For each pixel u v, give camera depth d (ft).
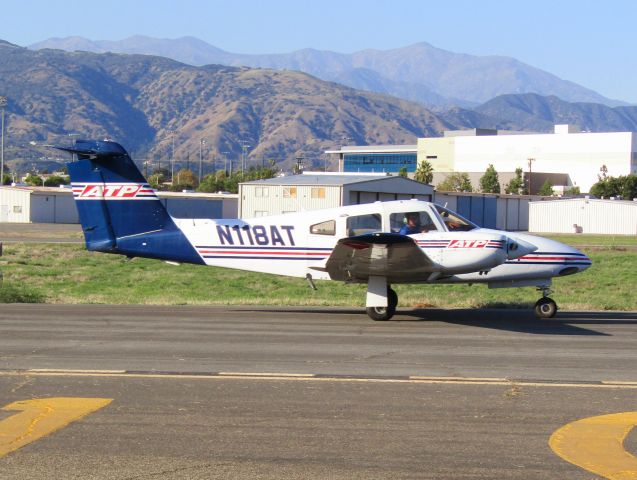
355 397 41.52
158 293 109.81
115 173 78.28
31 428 35.58
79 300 92.02
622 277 129.18
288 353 54.39
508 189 513.04
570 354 54.95
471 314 79.00
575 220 310.04
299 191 229.86
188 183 595.47
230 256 77.61
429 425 36.40
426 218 73.97
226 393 42.27
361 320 73.56
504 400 41.14
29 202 312.71
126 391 42.57
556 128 586.45
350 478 29.53
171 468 30.40
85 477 29.40
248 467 30.58
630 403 40.78
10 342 58.54
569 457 32.17
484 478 29.73
